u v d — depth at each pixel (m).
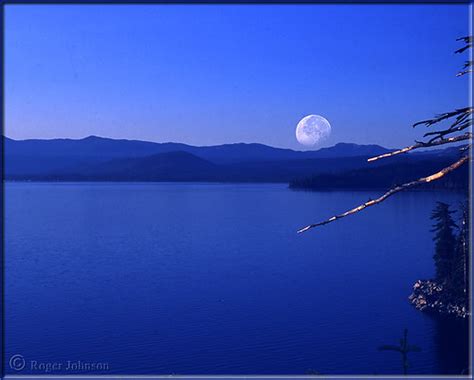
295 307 91.25
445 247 80.62
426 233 198.12
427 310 78.62
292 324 79.94
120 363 62.38
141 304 97.25
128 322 83.69
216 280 119.81
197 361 63.31
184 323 82.62
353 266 130.88
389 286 105.06
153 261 150.00
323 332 74.81
